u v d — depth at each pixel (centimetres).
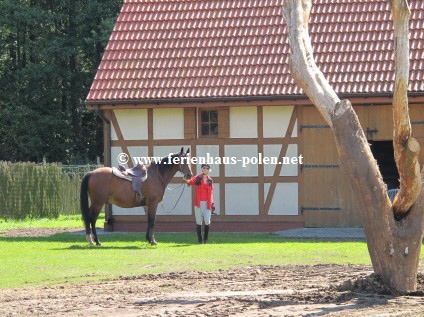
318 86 1245
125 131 2481
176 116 2456
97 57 4719
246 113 2414
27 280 1409
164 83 2459
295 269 1490
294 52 1268
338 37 2462
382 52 2405
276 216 2397
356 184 1205
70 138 4838
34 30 4738
